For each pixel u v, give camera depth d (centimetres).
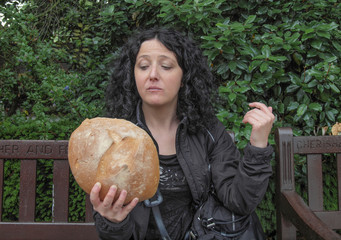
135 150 90
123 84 135
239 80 213
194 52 133
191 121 128
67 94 252
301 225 115
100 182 87
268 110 110
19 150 139
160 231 112
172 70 118
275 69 213
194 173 119
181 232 121
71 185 209
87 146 90
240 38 204
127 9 275
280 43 201
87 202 141
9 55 324
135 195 90
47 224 139
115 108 138
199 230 115
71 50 331
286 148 140
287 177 138
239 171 110
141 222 113
